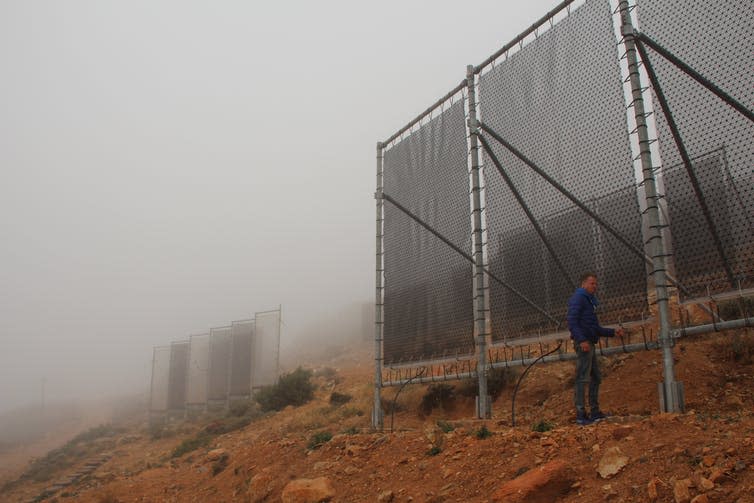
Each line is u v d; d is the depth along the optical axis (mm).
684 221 6180
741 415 4969
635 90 6410
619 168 6715
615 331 6305
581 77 7332
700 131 6090
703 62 6125
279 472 8219
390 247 10938
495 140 8625
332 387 24094
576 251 7203
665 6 6512
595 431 5262
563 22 7738
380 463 6910
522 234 8023
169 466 15930
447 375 9180
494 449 5766
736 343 8227
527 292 7844
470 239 9008
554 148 7590
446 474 5699
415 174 10523
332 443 8281
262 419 21031
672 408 5664
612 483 4293
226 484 9367
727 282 5805
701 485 3740
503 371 11672
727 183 5836
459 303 9180
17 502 19922
